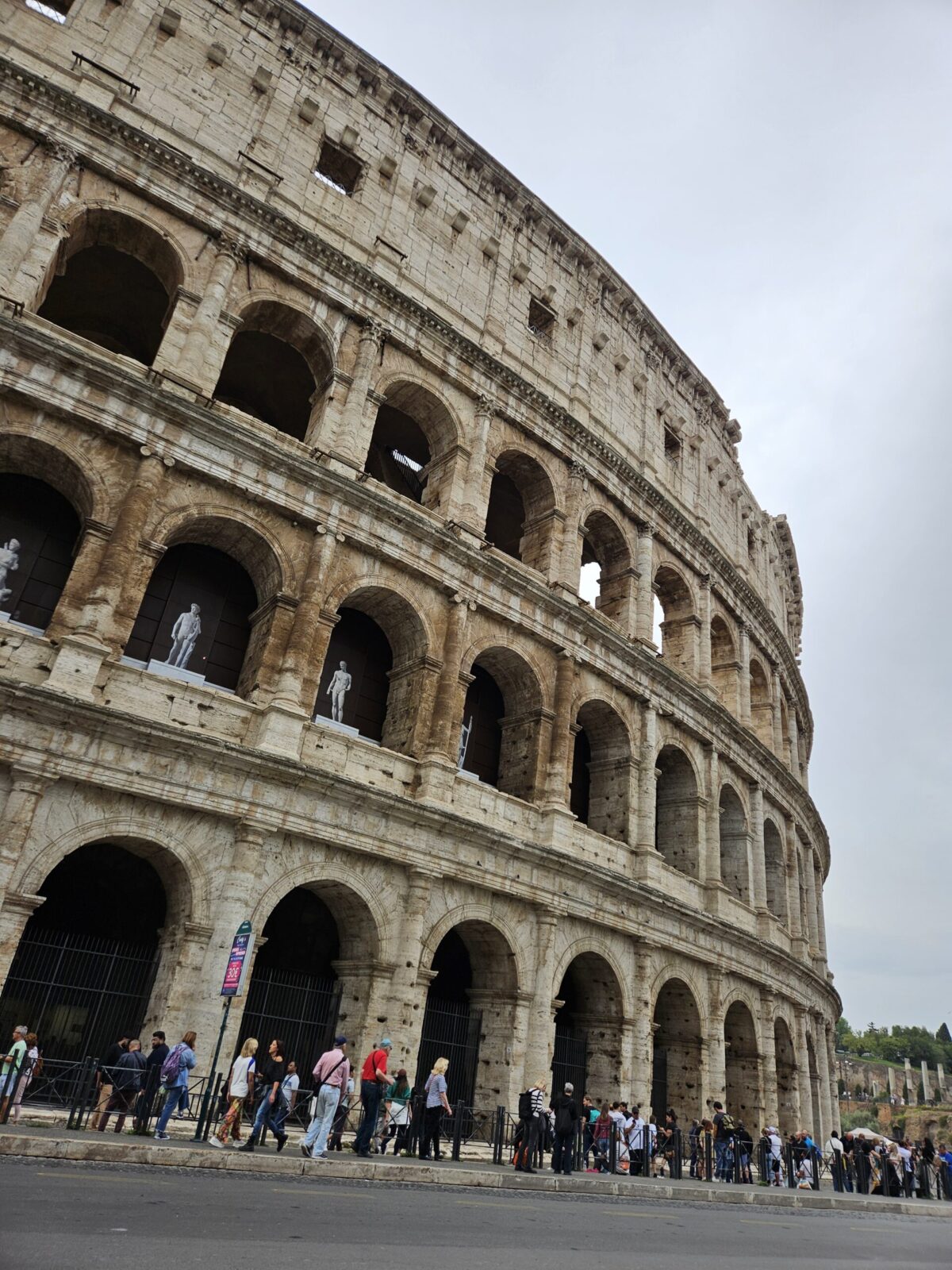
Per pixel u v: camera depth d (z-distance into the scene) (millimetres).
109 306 36375
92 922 27109
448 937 34906
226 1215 11602
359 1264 9398
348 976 28125
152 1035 23203
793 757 60250
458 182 43000
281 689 27750
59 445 26406
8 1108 18594
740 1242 15891
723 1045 38594
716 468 56188
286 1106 20516
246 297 32969
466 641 33375
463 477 36812
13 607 27453
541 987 31078
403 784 30141
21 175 28984
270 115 36688
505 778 35688
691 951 37875
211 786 25156
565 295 46562
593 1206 19125
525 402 40281
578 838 34750
